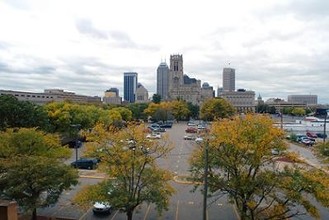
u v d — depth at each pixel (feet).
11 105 163.84
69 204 96.32
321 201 64.69
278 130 73.92
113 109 333.83
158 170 80.59
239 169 74.23
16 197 73.20
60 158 100.78
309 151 193.47
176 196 105.70
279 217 72.18
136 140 79.30
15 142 91.45
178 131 327.88
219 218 88.07
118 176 76.69
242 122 76.59
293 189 66.90
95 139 79.10
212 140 76.02
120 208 75.61
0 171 76.69
